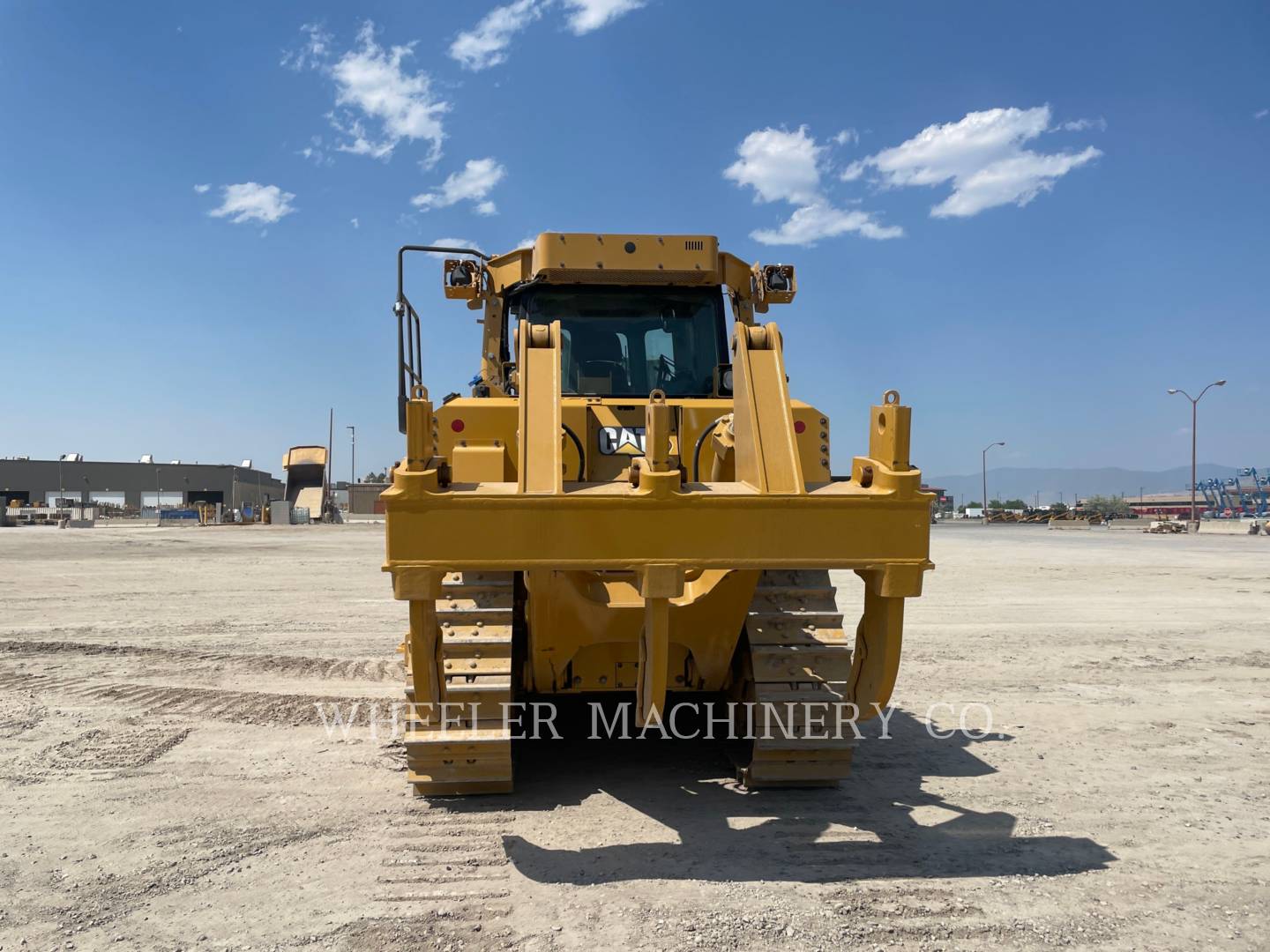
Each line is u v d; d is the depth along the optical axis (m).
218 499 107.81
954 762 5.73
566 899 3.66
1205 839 4.39
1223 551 28.48
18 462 97.31
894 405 3.80
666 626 3.77
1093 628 11.45
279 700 7.36
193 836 4.37
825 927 3.42
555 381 4.05
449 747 4.76
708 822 4.59
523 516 3.57
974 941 3.32
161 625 11.65
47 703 7.23
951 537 41.72
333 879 3.87
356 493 78.06
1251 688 7.96
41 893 3.73
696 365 6.25
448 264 6.46
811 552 3.69
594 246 6.05
